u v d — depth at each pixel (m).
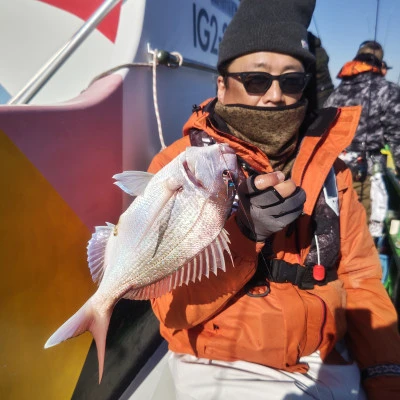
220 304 0.67
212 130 0.76
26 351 0.62
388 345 0.79
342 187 0.83
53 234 0.67
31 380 0.63
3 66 0.98
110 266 0.57
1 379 0.58
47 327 0.66
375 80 1.73
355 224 0.84
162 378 0.86
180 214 0.57
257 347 0.72
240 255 0.64
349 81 1.80
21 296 0.61
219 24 1.48
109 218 0.83
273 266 0.75
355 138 1.79
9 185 0.59
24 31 0.97
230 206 0.56
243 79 0.74
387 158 1.73
